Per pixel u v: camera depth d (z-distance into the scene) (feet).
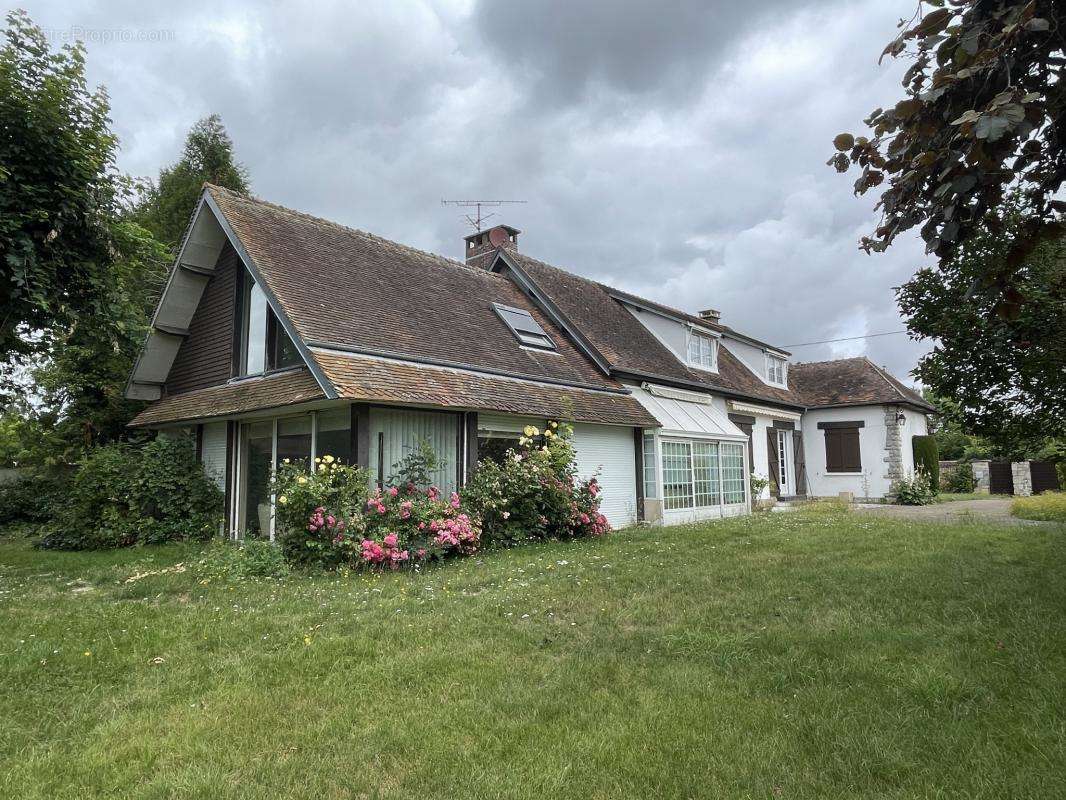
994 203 13.43
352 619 22.33
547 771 11.81
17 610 24.99
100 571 34.65
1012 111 10.77
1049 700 14.14
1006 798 10.62
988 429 27.25
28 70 35.09
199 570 32.83
